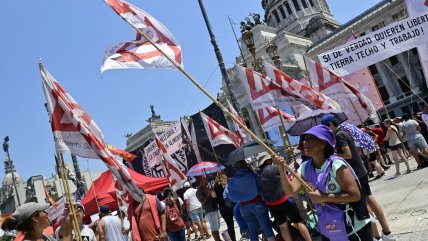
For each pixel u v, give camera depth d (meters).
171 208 9.03
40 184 58.28
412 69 49.09
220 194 8.93
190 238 13.65
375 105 14.01
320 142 3.29
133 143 60.28
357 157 5.29
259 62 10.96
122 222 8.52
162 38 5.52
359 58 10.35
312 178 3.34
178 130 18.25
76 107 5.38
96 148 5.18
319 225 3.32
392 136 12.40
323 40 55.97
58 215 11.79
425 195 7.84
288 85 7.39
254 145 6.18
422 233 5.34
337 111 7.80
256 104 7.26
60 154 4.91
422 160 12.48
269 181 5.68
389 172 14.20
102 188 13.64
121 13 5.29
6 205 81.44
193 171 14.21
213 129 14.19
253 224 6.20
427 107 13.63
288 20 81.88
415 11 10.17
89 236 7.45
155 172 19.56
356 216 3.17
